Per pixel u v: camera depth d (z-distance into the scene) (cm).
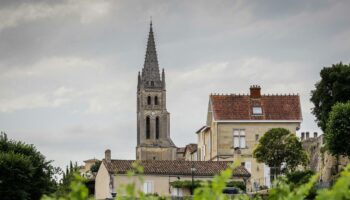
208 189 775
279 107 9950
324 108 8456
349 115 7094
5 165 6481
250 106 9919
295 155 8456
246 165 9262
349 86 8294
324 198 769
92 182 9819
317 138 8969
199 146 11138
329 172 8244
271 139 8525
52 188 6831
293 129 9788
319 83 8556
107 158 8681
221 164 8944
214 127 9906
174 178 8581
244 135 9756
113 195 6262
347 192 776
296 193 887
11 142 7169
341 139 7106
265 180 8906
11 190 6488
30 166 6612
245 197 1281
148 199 1112
